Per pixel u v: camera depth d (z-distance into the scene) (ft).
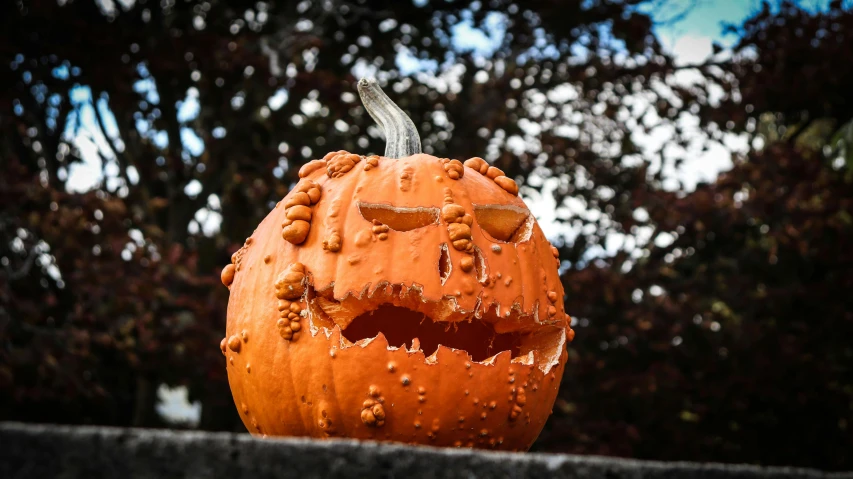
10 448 4.98
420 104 32.37
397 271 9.40
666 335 28.32
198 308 24.63
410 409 9.31
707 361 27.86
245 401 10.21
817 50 31.37
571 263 32.58
